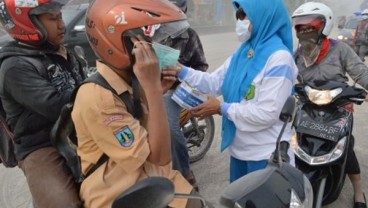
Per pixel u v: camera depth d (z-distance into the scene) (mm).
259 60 2080
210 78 2467
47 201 1853
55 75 2098
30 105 1955
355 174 3166
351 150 3078
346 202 3303
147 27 1438
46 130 2066
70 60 2305
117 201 1094
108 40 1457
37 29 2010
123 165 1431
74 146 1653
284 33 2148
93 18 1499
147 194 1091
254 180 1421
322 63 3018
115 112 1422
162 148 1437
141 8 1443
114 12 1440
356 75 2938
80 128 1492
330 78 3020
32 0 1955
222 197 1351
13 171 3963
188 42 3191
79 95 1472
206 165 4094
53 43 2139
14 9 1972
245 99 2139
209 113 2191
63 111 1568
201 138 4039
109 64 1503
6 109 2045
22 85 1943
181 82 2447
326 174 2789
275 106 2006
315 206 2713
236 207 1286
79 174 1657
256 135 2148
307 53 3033
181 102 2201
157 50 1488
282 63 2006
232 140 2273
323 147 2785
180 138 2760
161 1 1506
